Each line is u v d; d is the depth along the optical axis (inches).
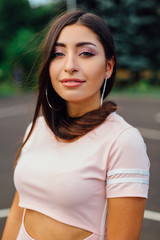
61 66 49.1
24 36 883.4
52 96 54.3
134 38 971.3
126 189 44.3
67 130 49.9
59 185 46.8
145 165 45.6
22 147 55.6
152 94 918.4
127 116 484.1
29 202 50.9
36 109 55.5
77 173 46.4
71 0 894.4
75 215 46.8
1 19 1052.5
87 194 46.1
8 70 908.6
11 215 58.7
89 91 49.0
